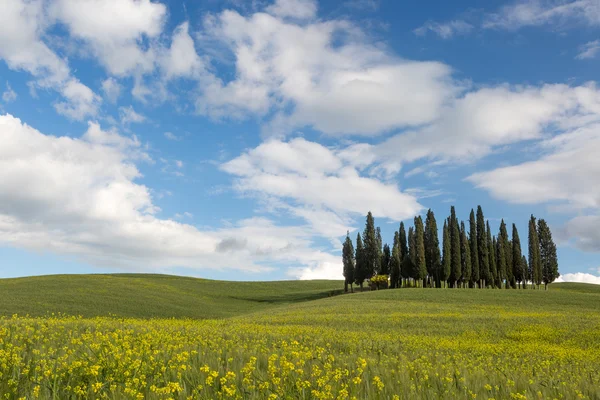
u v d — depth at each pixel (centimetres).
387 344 2266
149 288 9769
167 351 1405
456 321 4225
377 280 11162
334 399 905
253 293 11775
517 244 11419
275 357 1215
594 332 3444
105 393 862
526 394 1073
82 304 6372
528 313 5103
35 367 1017
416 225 10744
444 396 1012
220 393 866
